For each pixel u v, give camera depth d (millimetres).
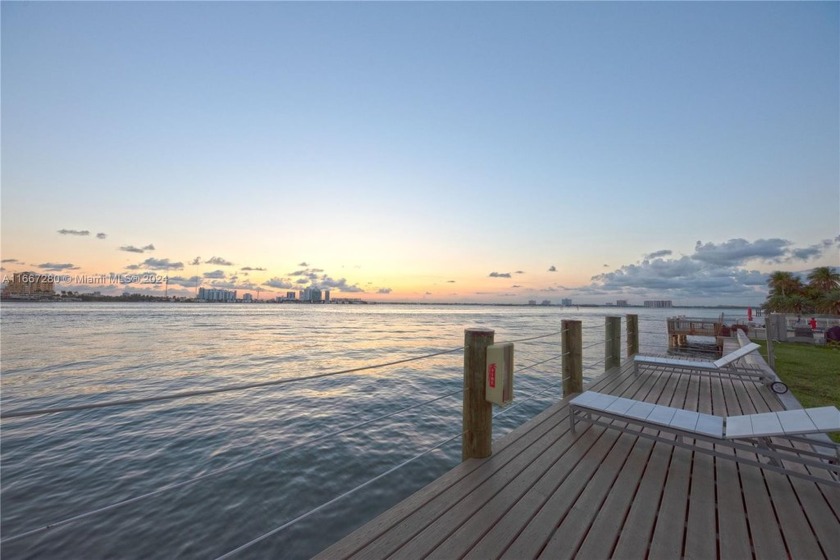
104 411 9227
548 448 3738
